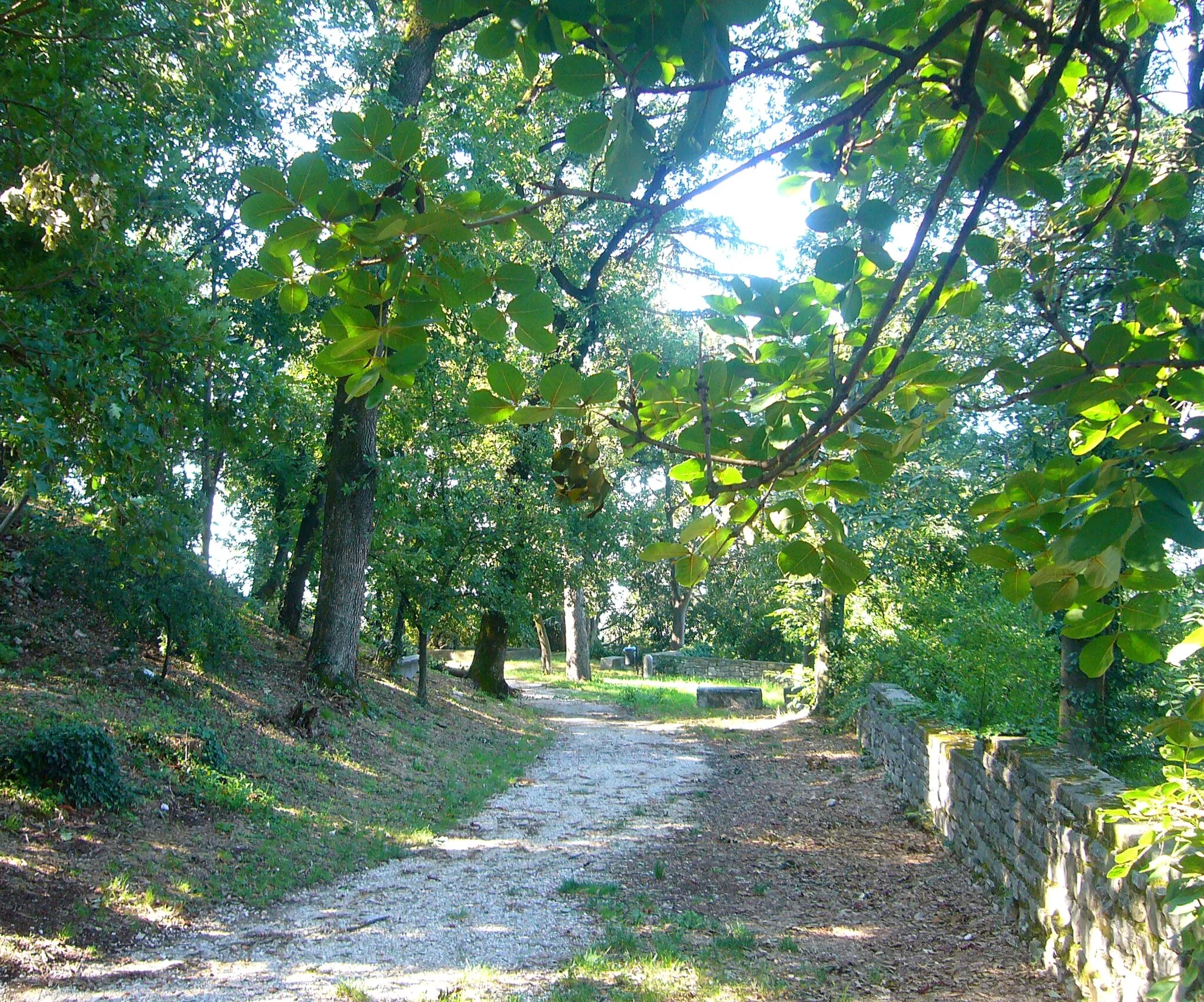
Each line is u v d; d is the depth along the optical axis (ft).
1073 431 7.70
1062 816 20.08
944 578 44.52
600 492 6.35
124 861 24.82
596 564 70.33
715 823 37.29
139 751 31.24
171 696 37.78
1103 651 7.14
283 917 24.06
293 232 5.68
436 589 58.08
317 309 42.16
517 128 46.60
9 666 34.45
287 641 56.59
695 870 30.25
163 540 20.97
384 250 6.01
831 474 7.43
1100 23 7.10
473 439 63.98
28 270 17.02
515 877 28.76
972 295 7.47
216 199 37.17
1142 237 21.74
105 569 35.88
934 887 27.30
